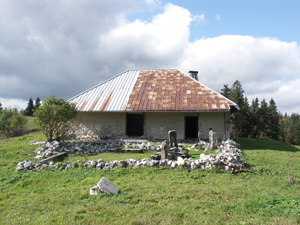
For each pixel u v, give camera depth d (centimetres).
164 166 1051
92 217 577
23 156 1391
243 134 4447
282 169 1091
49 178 1015
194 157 1276
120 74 2253
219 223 525
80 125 1927
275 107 5716
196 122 1884
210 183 859
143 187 811
